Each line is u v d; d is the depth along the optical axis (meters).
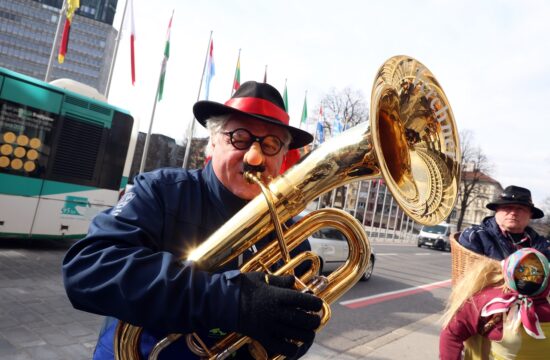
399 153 1.51
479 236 2.88
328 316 1.00
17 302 3.97
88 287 0.92
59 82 6.66
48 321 3.62
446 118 1.72
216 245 1.08
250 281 0.93
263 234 1.14
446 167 1.66
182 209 1.25
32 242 7.09
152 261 0.95
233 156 1.29
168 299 0.88
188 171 1.40
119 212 1.11
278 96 1.42
